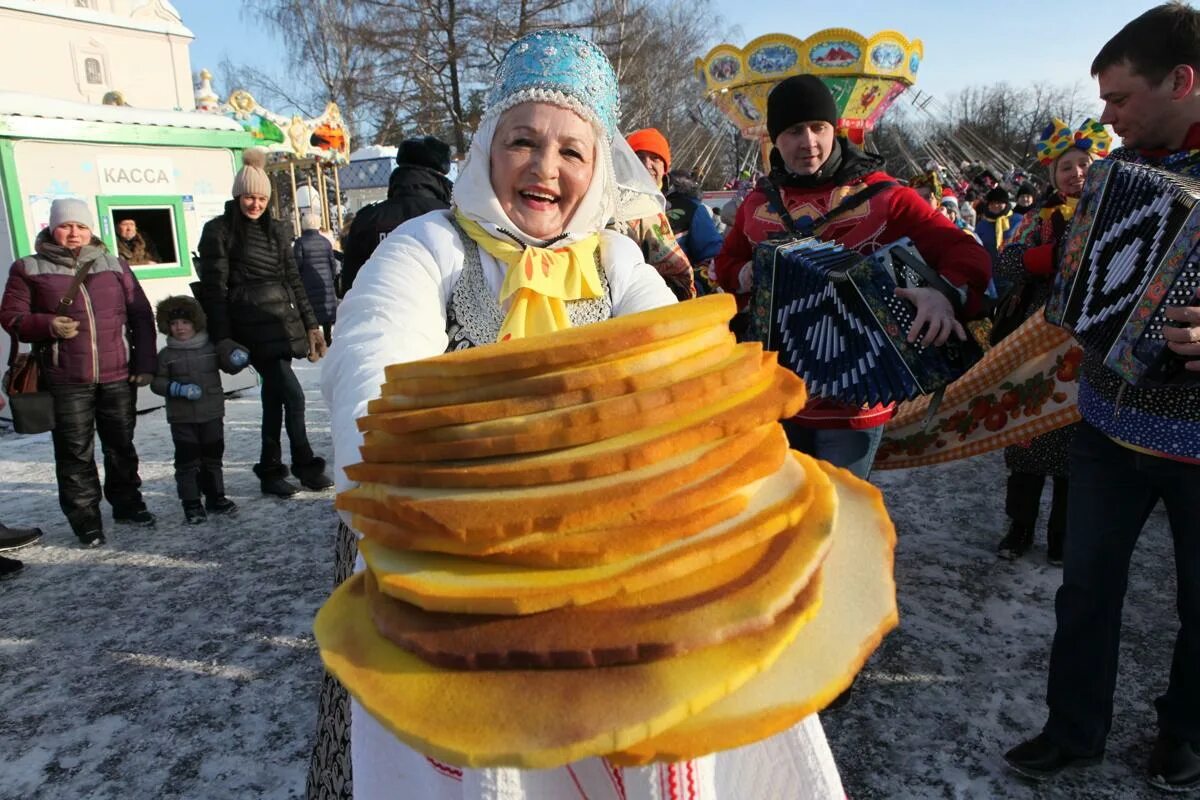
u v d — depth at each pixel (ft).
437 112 81.71
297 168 56.18
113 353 14.05
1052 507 11.72
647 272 5.30
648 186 5.70
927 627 10.18
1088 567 6.98
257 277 15.43
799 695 2.19
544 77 4.73
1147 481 6.67
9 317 13.24
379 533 2.55
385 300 4.37
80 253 13.75
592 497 2.30
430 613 2.39
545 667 2.18
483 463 2.45
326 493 16.40
